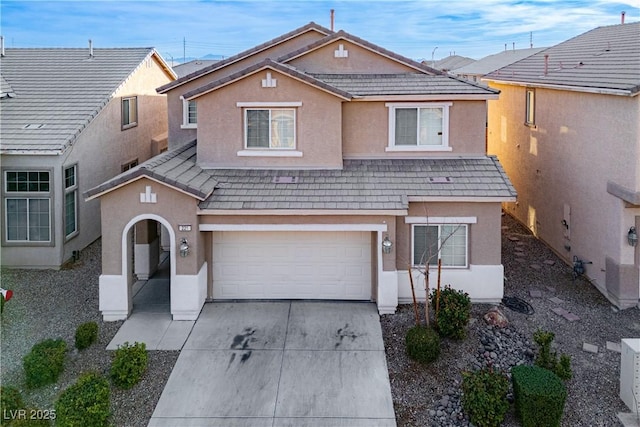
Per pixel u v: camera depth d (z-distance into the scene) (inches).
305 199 655.1
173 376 528.1
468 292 675.4
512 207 1106.1
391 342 588.4
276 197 660.1
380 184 689.0
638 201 617.0
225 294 697.0
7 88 955.3
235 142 738.8
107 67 1115.9
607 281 690.8
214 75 924.6
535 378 464.8
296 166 740.0
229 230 655.1
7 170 808.3
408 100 747.4
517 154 1063.0
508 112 1122.7
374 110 758.5
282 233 687.1
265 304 684.7
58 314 662.5
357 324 628.7
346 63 832.9
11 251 823.1
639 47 797.9
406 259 674.8
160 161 684.7
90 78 1059.9
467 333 595.5
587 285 737.0
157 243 807.1
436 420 471.8
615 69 733.9
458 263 680.4
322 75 820.0
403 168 731.4
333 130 732.7
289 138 740.0
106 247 633.0
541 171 930.7
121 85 1043.3
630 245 657.6
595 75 757.3
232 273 693.9
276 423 465.7
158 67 1275.8
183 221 631.2
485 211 668.7
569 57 995.9
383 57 828.6
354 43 824.9
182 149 808.3
